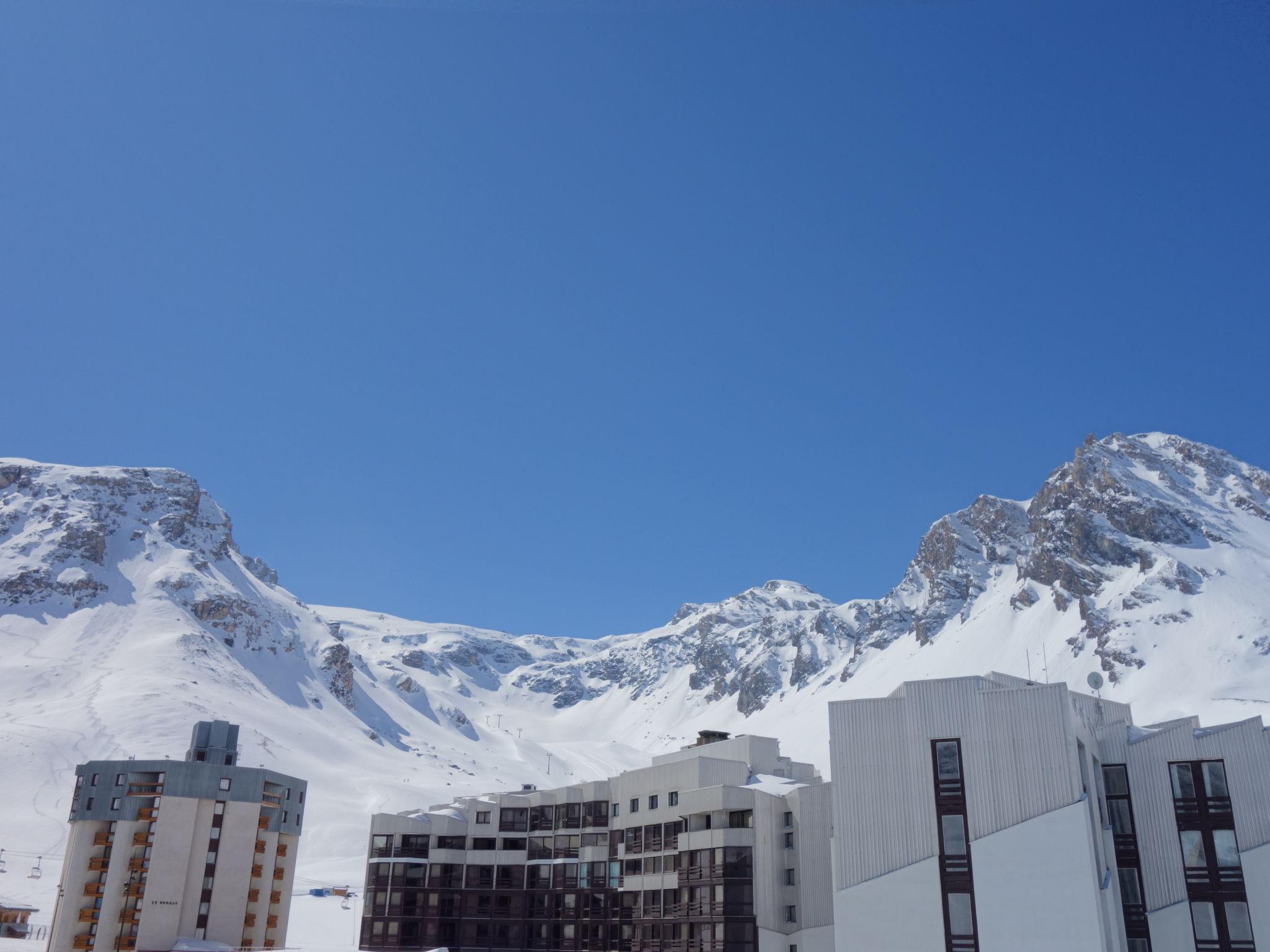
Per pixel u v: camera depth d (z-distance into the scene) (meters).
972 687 67.38
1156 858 68.75
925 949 63.28
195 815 123.94
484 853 116.75
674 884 96.19
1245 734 68.94
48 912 169.12
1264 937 64.81
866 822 67.00
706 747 109.75
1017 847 63.16
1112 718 79.06
